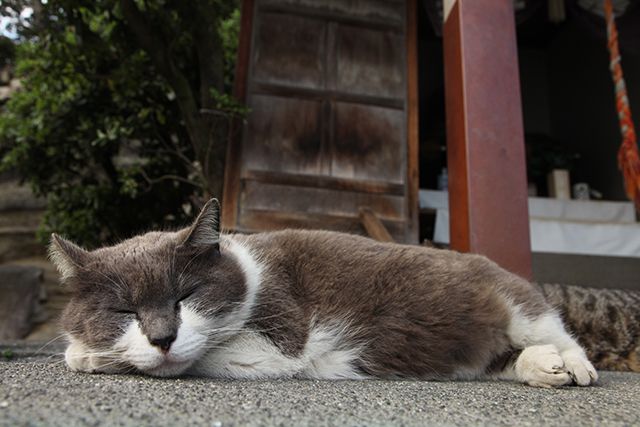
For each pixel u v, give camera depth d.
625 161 1.14
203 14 1.18
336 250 0.56
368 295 0.53
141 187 1.41
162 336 0.43
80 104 1.35
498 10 0.89
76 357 0.47
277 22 1.25
